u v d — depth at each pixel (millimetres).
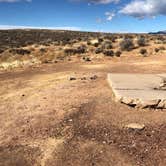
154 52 28406
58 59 28031
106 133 7625
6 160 6652
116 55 27453
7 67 23750
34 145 7242
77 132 7746
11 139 7629
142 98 9008
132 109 8969
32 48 38188
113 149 6906
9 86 14781
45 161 6531
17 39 67938
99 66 20516
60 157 6648
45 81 14977
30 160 6609
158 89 10297
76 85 12367
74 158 6586
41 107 9812
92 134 7613
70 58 28016
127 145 7059
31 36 78312
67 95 10836
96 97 10234
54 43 47875
